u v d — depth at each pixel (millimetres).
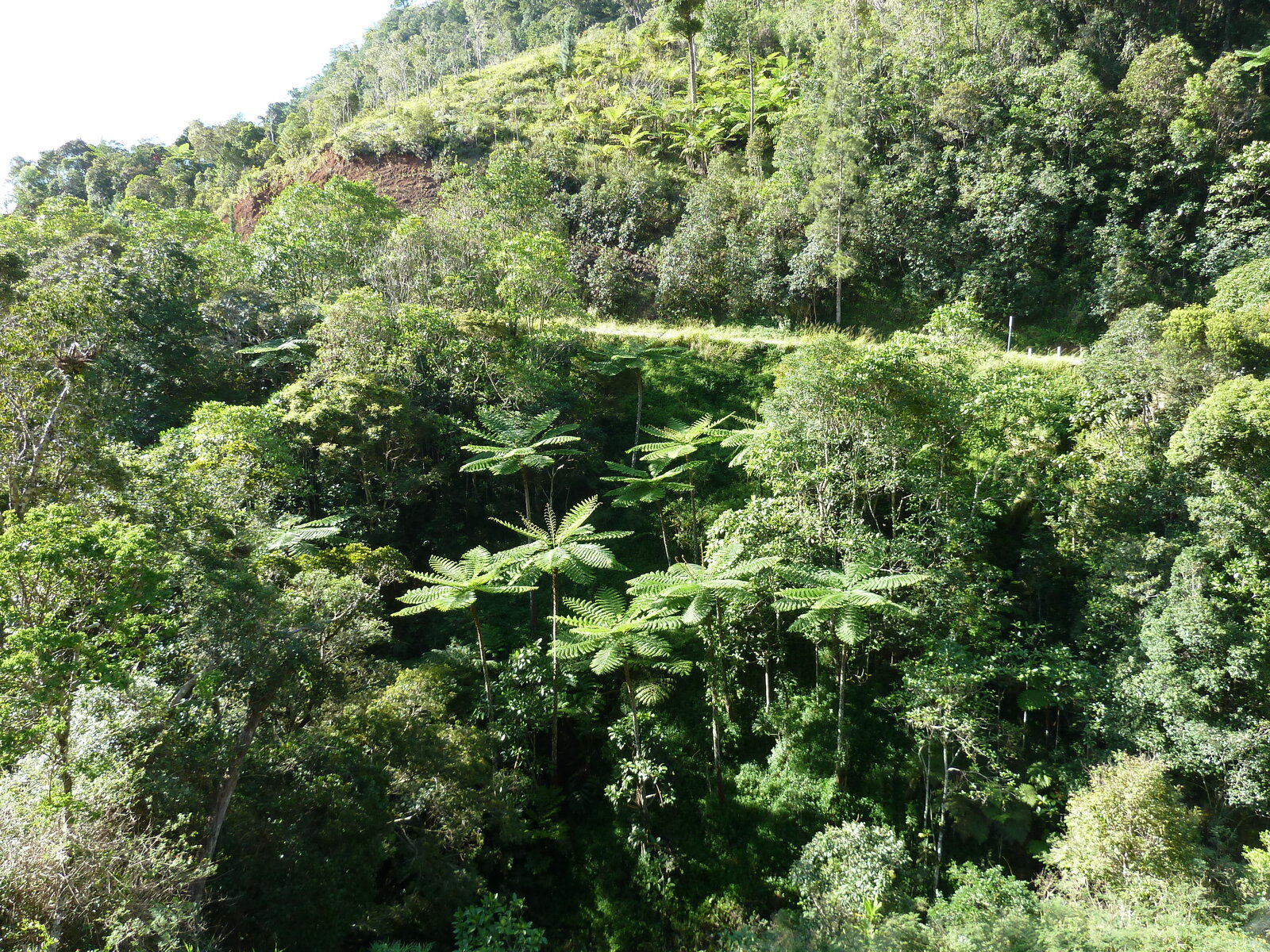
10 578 8930
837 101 35438
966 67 36000
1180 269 28703
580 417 27453
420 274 31531
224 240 35406
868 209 33031
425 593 16219
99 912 8586
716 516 23672
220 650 10930
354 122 61031
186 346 25781
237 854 11625
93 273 19891
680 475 25312
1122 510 17312
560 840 16672
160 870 9102
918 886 14258
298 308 30016
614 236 41594
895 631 17078
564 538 18703
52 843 8570
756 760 17766
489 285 31281
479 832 15242
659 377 30844
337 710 14094
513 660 18172
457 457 24922
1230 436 15062
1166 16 38156
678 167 45562
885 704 16844
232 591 11344
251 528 14367
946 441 18094
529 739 17891
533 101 56375
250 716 12016
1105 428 19266
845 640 14102
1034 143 32375
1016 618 17938
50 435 12867
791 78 46500
